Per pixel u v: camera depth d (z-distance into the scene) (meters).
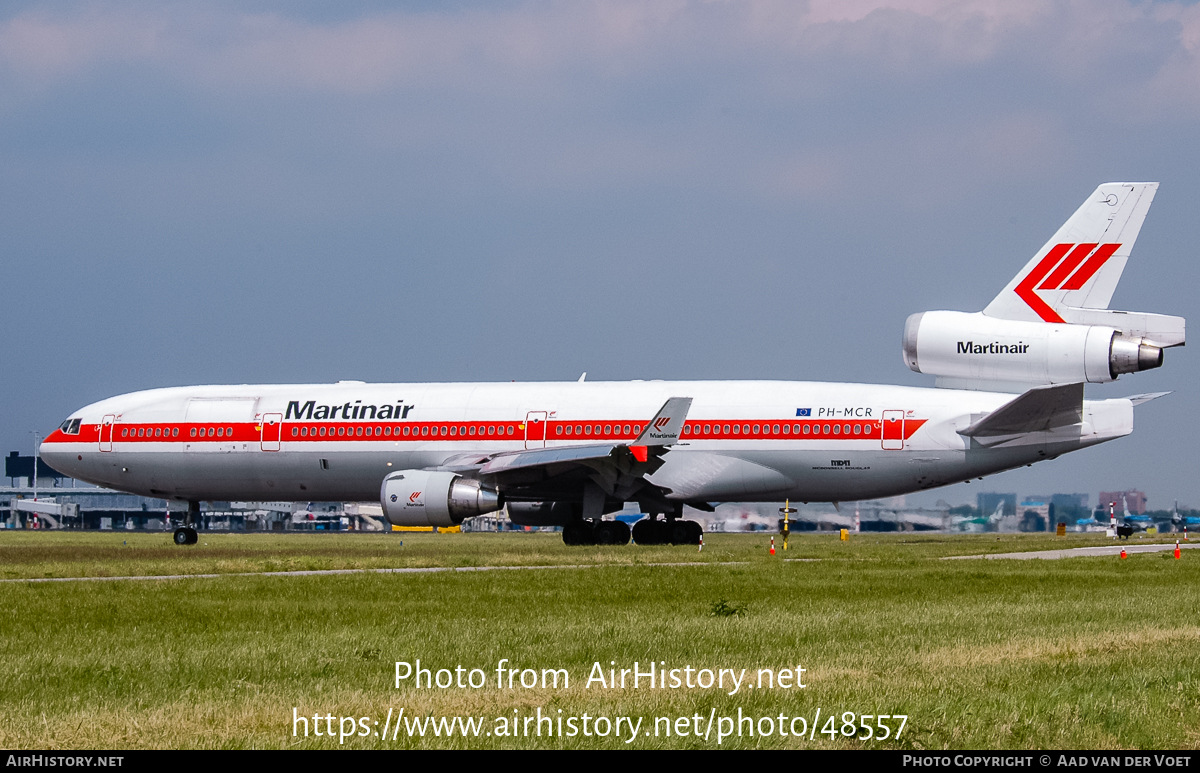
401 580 99.56
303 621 69.19
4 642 60.09
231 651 56.69
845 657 54.59
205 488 188.38
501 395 177.62
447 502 161.25
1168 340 157.25
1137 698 44.03
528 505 187.38
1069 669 50.56
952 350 163.25
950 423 164.00
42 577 106.25
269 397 185.88
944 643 58.91
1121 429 159.50
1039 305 162.38
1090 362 156.62
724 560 131.50
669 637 61.19
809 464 167.75
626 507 188.88
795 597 83.75
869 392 168.88
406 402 179.62
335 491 184.12
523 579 100.56
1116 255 160.25
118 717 42.22
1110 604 76.94
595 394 174.88
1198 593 86.25
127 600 81.75
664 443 155.62
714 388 173.50
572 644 58.97
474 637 61.31
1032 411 155.62
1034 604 77.69
